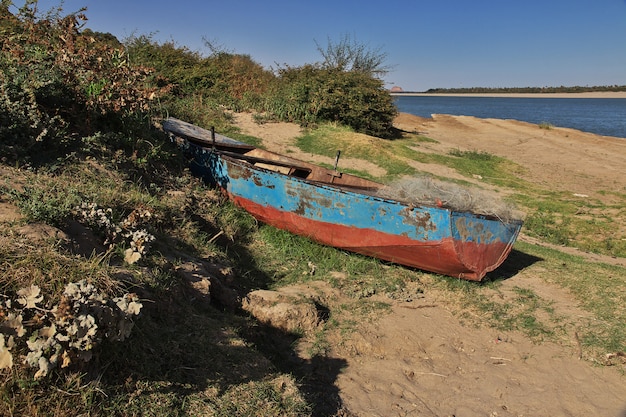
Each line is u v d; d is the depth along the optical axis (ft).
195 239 21.43
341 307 21.43
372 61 91.86
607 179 57.31
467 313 21.89
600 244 35.70
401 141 69.62
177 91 61.93
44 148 20.67
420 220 23.03
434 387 16.94
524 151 74.74
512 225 24.73
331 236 26.13
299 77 70.49
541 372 17.90
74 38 29.73
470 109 284.20
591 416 15.79
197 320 15.47
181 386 12.21
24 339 10.52
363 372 17.47
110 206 18.12
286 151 51.93
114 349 11.95
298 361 17.61
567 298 23.86
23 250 12.62
